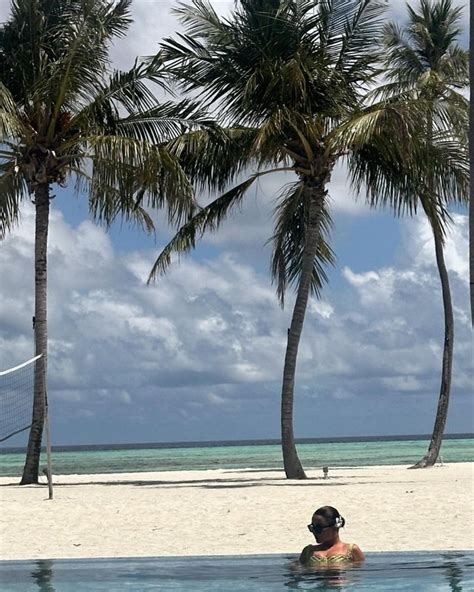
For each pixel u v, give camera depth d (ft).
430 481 72.64
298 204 88.89
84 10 76.74
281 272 90.48
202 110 78.79
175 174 76.23
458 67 102.01
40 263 80.43
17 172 80.43
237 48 76.64
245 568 32.42
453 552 35.17
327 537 33.01
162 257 84.84
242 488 69.82
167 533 44.47
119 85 78.69
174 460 224.12
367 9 77.05
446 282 102.73
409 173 79.61
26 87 79.05
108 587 29.19
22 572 32.60
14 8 77.87
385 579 29.35
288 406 81.82
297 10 76.59
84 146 81.10
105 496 63.72
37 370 80.38
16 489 72.59
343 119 79.10
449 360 103.81
